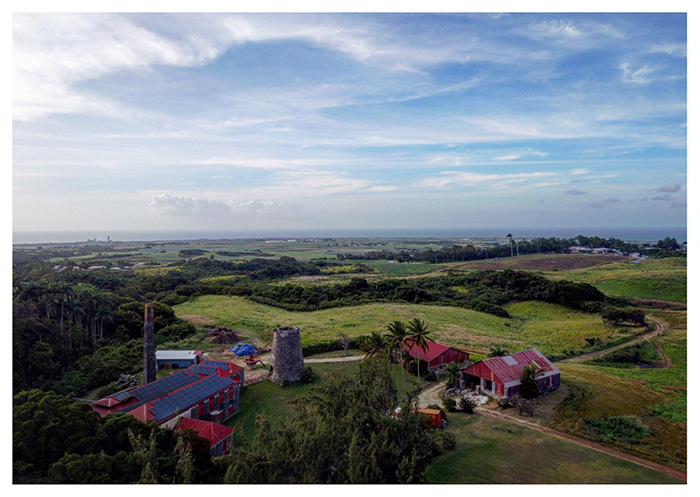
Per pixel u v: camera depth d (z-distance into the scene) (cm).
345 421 2869
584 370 6044
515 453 3534
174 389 4634
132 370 6034
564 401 4812
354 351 7450
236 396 4984
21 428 2822
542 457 3475
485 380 5153
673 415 4419
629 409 4578
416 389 3534
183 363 6419
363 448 2673
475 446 3672
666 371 6109
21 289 6450
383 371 3578
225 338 7756
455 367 5450
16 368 5006
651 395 5019
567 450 3619
